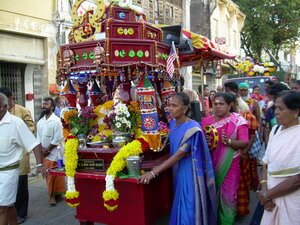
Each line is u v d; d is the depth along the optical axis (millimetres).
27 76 10227
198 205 3609
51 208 5852
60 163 4246
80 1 4113
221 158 4164
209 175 3721
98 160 3875
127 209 3799
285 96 2855
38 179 7727
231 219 4207
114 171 3541
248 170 5055
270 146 2986
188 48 4707
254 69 12875
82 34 3982
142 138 3664
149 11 14906
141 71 3748
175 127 3791
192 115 4918
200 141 3688
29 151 4082
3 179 3953
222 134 4137
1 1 9148
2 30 9227
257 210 3664
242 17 25062
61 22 10836
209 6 21094
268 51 25562
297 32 24750
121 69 3773
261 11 23766
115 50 3621
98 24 3834
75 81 4301
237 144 4137
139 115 3912
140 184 3699
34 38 10312
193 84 18734
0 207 3957
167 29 4500
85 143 4031
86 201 4043
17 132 4008
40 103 10625
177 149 3650
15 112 5328
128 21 3805
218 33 22625
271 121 5223
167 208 4277
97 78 4555
